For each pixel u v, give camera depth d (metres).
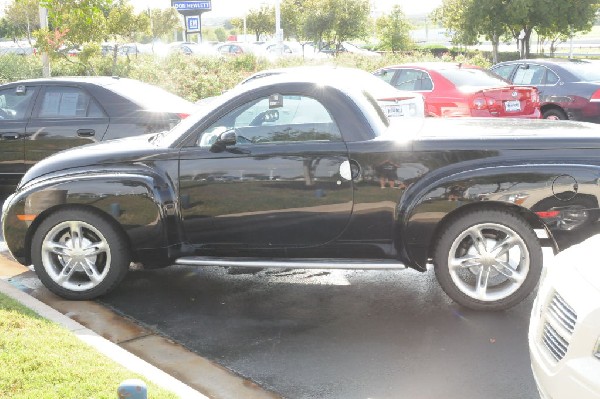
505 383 4.49
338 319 5.61
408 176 5.49
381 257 5.69
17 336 4.71
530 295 6.04
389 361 4.84
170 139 5.91
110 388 4.00
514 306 5.75
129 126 9.14
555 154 5.41
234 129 5.77
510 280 5.57
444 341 5.14
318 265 5.67
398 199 5.52
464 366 4.74
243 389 4.46
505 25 32.62
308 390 4.45
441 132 5.72
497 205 5.46
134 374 4.23
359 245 5.68
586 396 3.24
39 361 4.31
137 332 5.38
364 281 6.52
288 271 6.88
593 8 32.34
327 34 43.22
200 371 4.72
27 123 9.31
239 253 5.87
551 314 3.62
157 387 4.09
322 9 42.31
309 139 5.65
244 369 4.75
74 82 9.38
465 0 33.06
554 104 14.03
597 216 5.35
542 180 5.33
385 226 5.59
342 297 6.11
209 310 5.84
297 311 5.80
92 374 4.18
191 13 35.97
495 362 4.79
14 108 9.43
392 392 4.40
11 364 4.27
